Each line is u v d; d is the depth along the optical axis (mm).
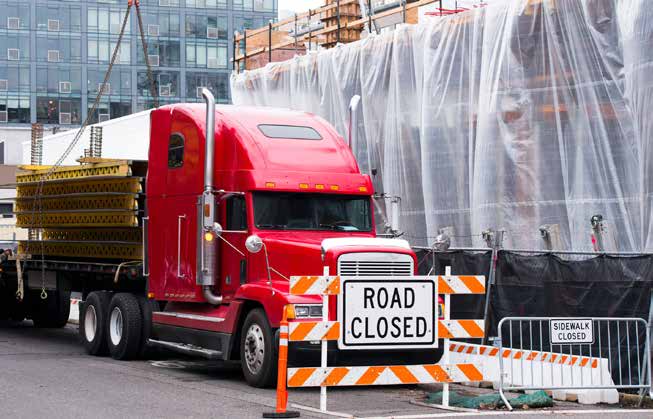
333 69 22625
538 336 15430
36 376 14836
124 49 78500
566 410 12305
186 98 79312
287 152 15297
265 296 13703
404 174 20562
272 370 13547
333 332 11789
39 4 77250
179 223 16219
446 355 12406
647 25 15102
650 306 13766
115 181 18375
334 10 26453
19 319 25641
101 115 77812
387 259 13773
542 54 17438
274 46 27391
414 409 12086
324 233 15148
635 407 13281
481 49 18750
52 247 21047
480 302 16562
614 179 16297
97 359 17906
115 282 18375
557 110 17125
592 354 14578
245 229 14883
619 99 16297
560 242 17031
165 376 15219
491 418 11211
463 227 19094
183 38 79250
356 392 13906
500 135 17906
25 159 37062
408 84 20594
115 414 11203
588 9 16625
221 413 11336
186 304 16516
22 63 76938
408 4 23938
